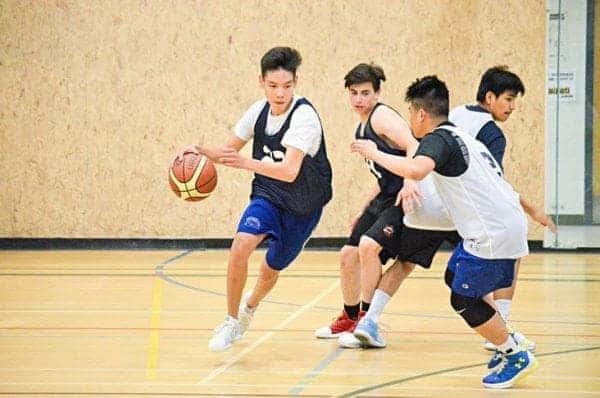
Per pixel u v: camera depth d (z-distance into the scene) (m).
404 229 9.09
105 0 17.56
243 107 17.62
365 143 7.45
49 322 10.66
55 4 17.59
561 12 17.31
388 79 17.52
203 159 8.77
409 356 8.88
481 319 7.50
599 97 17.33
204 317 10.98
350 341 9.27
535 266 15.60
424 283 13.78
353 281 9.65
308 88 17.56
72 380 7.91
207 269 15.21
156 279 14.13
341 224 17.75
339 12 17.50
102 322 10.66
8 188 17.84
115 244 17.88
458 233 8.29
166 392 7.48
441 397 7.30
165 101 17.66
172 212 17.81
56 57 17.66
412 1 17.45
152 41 17.61
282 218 8.73
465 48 17.45
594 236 17.44
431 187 8.92
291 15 17.52
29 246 17.88
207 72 17.62
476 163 7.41
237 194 17.77
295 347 9.30
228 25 17.55
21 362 8.63
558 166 17.41
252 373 8.17
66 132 17.73
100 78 17.67
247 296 9.16
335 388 7.60
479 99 9.05
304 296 12.60
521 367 7.60
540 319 10.88
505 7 17.41
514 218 7.39
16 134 17.78
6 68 17.69
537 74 17.44
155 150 17.73
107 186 17.81
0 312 11.33
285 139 8.51
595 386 7.66
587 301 12.14
